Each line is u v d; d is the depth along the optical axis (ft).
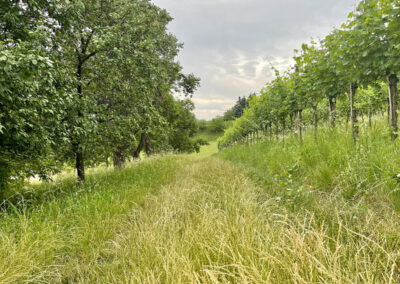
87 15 23.39
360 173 9.74
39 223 9.39
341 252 5.16
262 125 41.52
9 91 12.10
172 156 45.19
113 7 25.54
